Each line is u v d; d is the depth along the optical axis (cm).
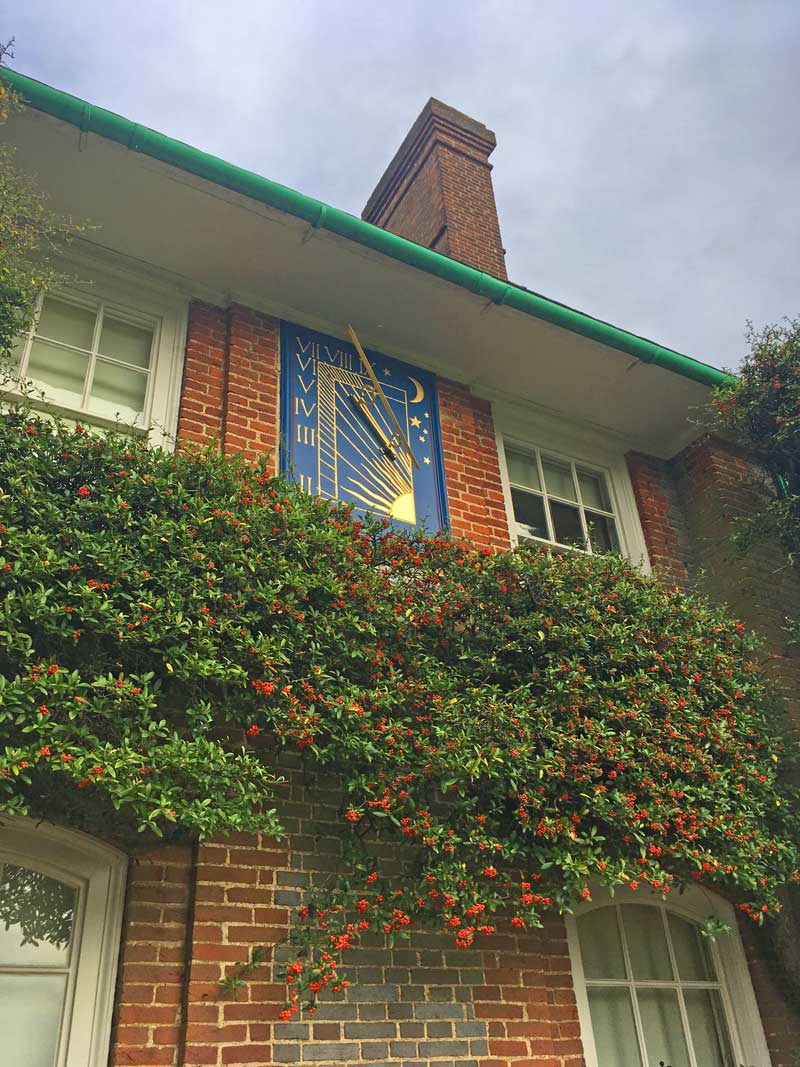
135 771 348
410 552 511
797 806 576
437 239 883
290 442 596
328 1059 404
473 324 674
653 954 547
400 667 466
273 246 607
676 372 720
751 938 573
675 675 531
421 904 411
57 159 543
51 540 386
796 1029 547
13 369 527
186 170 554
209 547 420
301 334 650
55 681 345
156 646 394
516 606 524
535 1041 462
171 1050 380
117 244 602
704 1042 537
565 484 752
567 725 472
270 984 407
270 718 401
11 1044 371
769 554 725
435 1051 431
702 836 470
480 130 973
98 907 402
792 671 664
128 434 547
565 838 441
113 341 596
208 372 598
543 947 497
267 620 428
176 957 400
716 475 755
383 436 640
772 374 667
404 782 423
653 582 570
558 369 720
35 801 383
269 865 436
